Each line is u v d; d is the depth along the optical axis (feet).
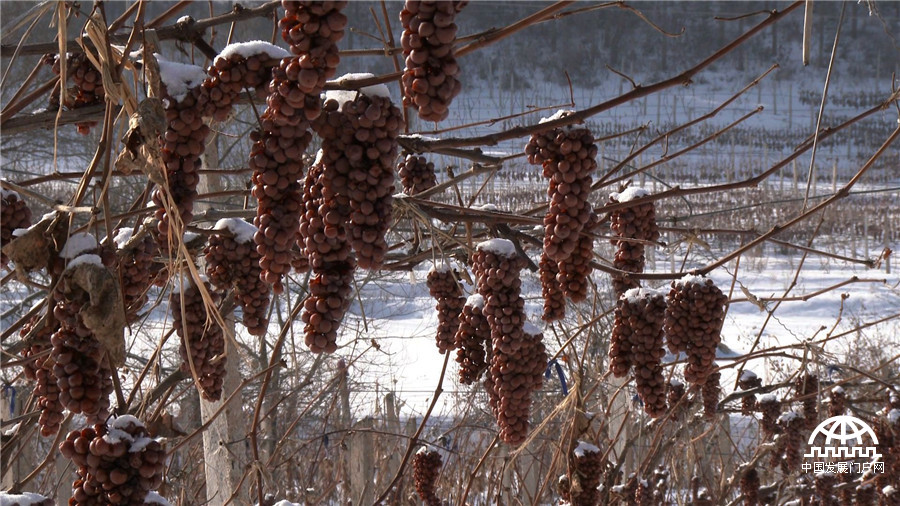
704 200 91.09
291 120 6.29
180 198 6.74
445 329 11.48
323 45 5.93
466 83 162.50
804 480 20.26
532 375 10.30
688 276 10.81
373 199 6.66
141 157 6.45
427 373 44.50
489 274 10.11
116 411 6.65
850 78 184.14
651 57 195.72
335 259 6.81
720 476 24.47
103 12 6.73
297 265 7.96
